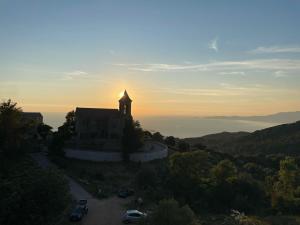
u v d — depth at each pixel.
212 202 80.81
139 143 106.44
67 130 110.81
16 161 83.31
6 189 45.00
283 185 88.06
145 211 64.81
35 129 123.88
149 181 83.12
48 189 45.47
